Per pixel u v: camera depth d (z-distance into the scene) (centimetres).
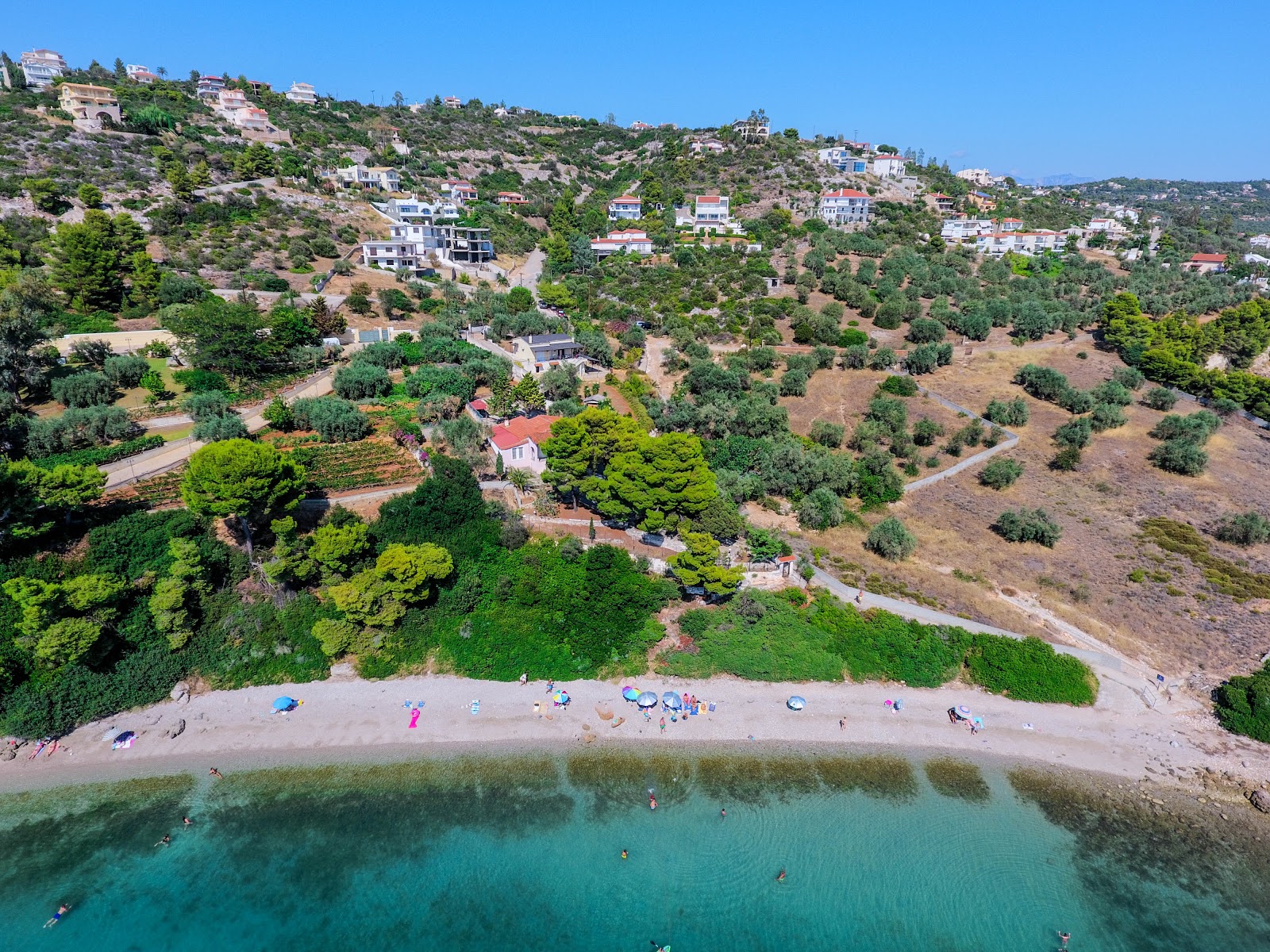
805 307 12950
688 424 8812
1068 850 4359
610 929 3850
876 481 8069
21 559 5253
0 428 6381
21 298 7869
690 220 19412
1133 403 10356
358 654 5488
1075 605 6347
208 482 5175
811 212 19350
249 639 5403
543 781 4706
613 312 12769
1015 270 16850
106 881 3984
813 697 5453
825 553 6912
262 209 14500
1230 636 5994
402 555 5428
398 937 3769
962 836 4425
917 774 4859
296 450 7038
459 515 6269
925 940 3847
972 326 12494
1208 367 12381
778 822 4484
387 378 8725
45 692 4841
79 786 4519
